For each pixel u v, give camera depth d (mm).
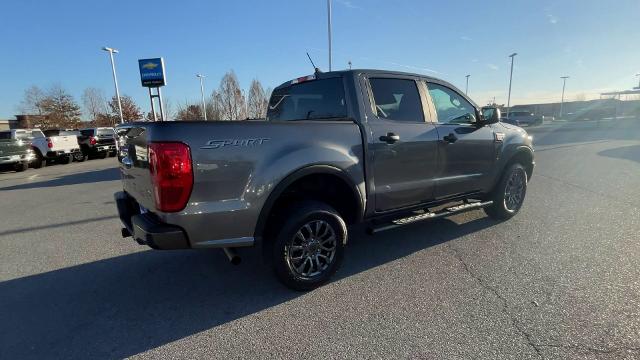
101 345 2723
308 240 3338
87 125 48125
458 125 4434
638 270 3574
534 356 2412
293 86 4379
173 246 2787
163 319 3051
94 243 5000
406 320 2879
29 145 16625
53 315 3156
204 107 48938
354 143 3512
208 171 2781
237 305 3230
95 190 9594
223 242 2918
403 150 3857
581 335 2609
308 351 2562
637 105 49906
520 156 5289
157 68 23500
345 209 3785
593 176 8547
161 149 2662
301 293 3395
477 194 4816
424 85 4254
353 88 3701
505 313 2920
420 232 4914
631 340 2539
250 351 2596
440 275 3623
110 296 3475
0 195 9602
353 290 3396
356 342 2635
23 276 3975
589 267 3674
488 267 3758
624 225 4918
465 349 2508
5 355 2619
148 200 2996
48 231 5668
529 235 4645
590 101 68938
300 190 3518
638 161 10781
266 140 3012
